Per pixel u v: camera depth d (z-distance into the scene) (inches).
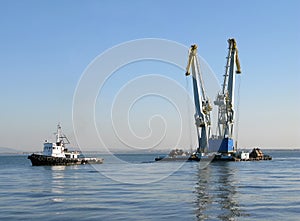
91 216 1299.2
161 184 2329.0
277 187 2116.1
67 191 2010.3
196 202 1573.6
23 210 1424.7
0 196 1819.6
